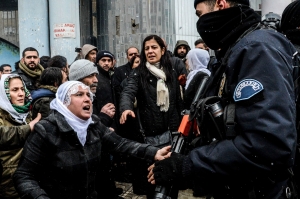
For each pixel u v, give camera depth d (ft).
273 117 4.45
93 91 12.16
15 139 8.87
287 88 4.66
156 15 25.75
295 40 7.15
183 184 5.76
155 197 5.42
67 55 25.61
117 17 26.14
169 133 12.03
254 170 4.63
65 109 7.86
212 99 5.34
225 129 4.95
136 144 8.61
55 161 7.73
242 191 5.07
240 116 4.71
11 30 40.27
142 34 25.67
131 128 12.21
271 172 4.62
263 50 4.74
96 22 26.91
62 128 7.69
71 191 7.86
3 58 40.01
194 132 6.26
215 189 5.37
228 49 5.39
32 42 26.30
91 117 8.61
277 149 4.43
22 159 7.75
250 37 5.01
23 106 9.95
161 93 11.79
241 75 4.83
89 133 8.25
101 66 15.37
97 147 8.32
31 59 16.29
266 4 17.44
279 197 5.18
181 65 15.55
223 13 5.43
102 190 12.82
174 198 5.75
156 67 12.04
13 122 9.78
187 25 27.20
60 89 8.03
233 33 5.36
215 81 5.60
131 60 17.71
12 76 9.96
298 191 5.82
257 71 4.68
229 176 4.82
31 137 7.83
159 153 8.27
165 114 11.91
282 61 4.77
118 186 16.87
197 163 4.99
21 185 7.52
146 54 12.05
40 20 26.35
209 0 5.61
